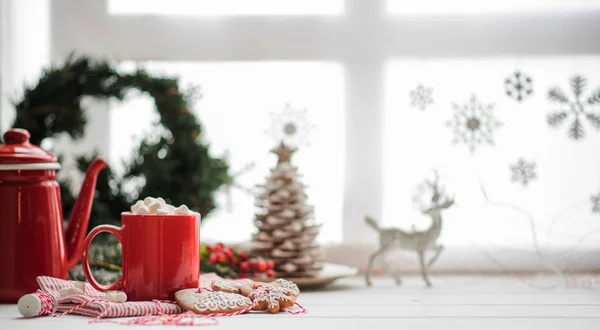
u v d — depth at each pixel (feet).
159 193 5.42
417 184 5.94
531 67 5.98
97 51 6.07
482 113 5.93
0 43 5.85
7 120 5.87
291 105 6.04
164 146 5.49
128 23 6.07
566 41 5.98
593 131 5.88
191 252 4.21
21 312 4.03
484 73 5.99
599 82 5.94
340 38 6.04
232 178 5.67
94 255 5.05
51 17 6.08
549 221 5.85
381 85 6.02
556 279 5.41
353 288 5.04
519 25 6.00
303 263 4.89
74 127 5.50
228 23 6.07
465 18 6.02
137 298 4.16
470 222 5.85
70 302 4.09
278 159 5.05
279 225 4.94
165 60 6.07
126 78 5.51
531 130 5.90
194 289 4.16
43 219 4.39
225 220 5.96
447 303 4.51
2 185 4.35
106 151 6.03
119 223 5.37
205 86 6.05
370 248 5.73
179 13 6.08
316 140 6.01
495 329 3.90
